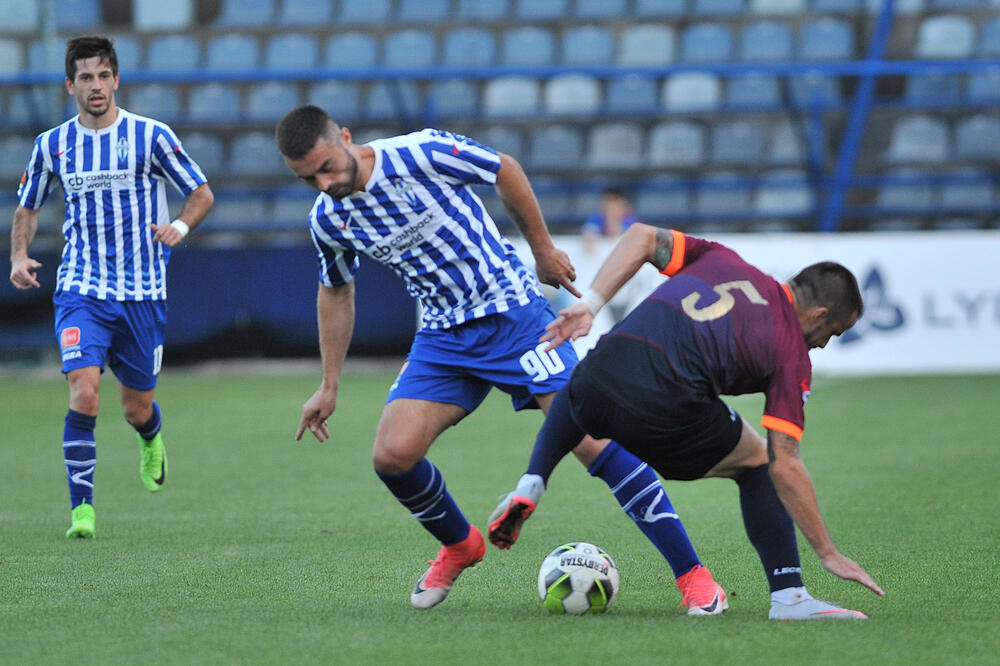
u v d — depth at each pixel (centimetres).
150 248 2050
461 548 1375
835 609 1272
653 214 5597
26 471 2684
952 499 2144
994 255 4556
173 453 2945
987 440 2964
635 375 1217
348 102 5897
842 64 4969
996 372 4956
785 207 5519
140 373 2086
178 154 2038
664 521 1365
